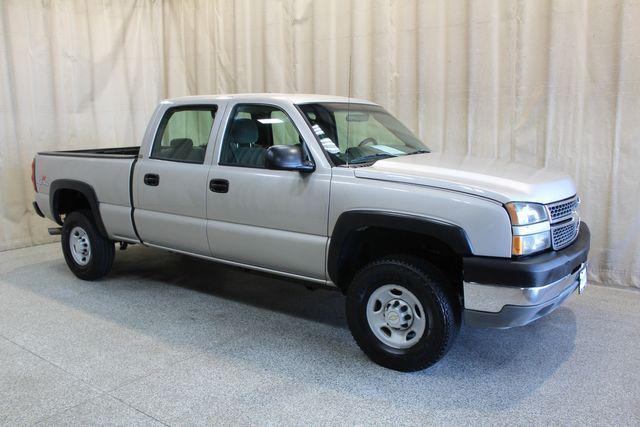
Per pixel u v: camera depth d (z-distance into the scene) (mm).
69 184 5180
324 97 4316
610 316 4371
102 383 3309
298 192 3703
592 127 5023
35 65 6891
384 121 4562
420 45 5777
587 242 3572
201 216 4277
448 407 3035
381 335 3504
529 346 3816
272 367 3518
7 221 6766
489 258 3057
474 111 5559
